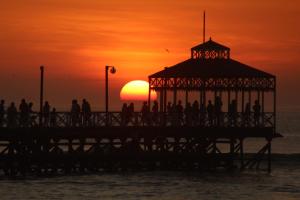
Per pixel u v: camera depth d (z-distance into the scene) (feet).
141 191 583.17
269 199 568.41
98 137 643.45
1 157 634.02
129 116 650.02
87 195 564.30
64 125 636.48
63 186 597.11
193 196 569.23
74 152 650.43
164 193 577.02
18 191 575.38
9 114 625.00
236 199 562.66
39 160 637.30
